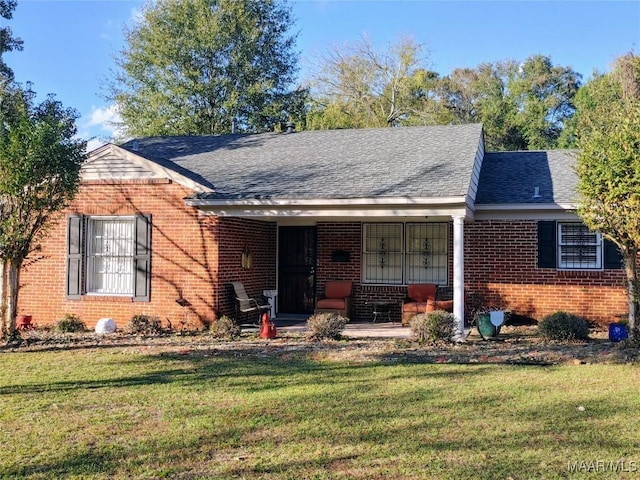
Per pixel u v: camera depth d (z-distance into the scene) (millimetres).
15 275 11711
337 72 39094
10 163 10875
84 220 14297
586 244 14203
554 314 12031
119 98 34219
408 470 5086
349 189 12680
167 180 13859
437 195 11727
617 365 9219
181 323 13727
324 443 5777
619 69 35688
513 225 14555
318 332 12219
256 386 8055
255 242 15734
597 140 10930
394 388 7879
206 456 5461
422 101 39688
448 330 11453
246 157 16375
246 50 33969
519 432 6039
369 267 16172
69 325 13406
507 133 45125
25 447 5703
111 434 6078
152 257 13953
